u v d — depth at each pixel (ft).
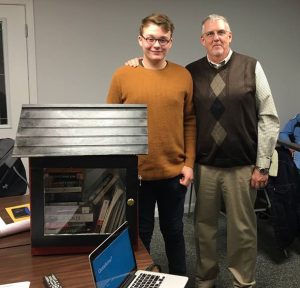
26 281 4.38
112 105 5.13
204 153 7.39
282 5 13.08
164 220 7.49
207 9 12.44
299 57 13.60
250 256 7.79
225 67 7.16
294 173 9.78
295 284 8.64
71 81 11.85
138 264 4.83
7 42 11.28
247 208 7.55
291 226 9.66
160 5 12.07
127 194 4.90
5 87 11.53
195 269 9.19
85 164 4.77
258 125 7.34
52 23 11.42
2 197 7.08
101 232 5.03
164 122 6.66
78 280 4.42
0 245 5.27
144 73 6.67
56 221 4.99
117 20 11.82
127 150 4.76
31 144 4.73
